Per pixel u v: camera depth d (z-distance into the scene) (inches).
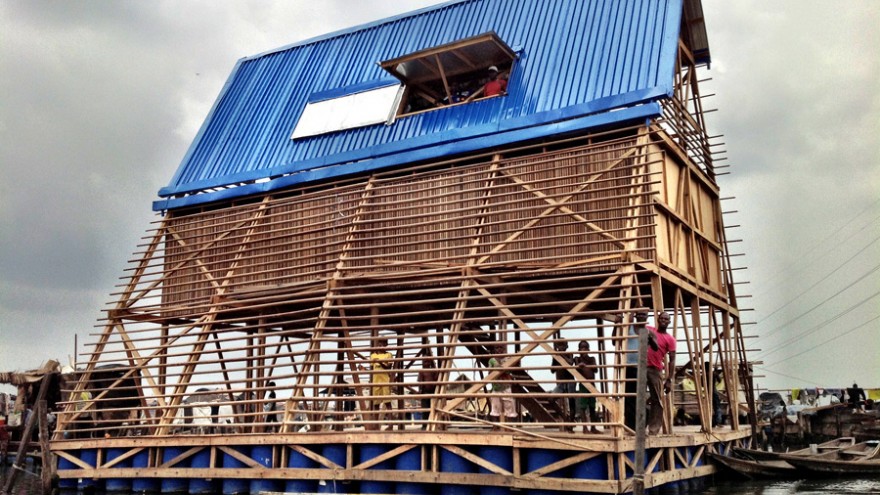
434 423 589.9
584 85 728.3
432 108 805.9
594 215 651.5
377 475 587.8
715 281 840.9
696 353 727.7
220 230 846.5
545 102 733.9
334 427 765.9
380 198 762.8
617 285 611.2
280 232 812.0
